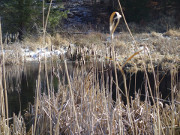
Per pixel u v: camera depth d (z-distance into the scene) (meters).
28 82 7.92
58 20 15.84
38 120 3.90
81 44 10.83
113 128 3.33
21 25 15.70
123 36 16.25
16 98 6.10
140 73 9.33
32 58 12.56
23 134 3.78
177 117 3.76
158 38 15.36
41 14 15.96
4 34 16.20
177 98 4.37
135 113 4.02
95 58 3.73
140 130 3.57
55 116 3.88
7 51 12.25
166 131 3.33
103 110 3.55
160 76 8.62
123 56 12.06
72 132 3.36
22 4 15.38
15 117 3.66
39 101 4.12
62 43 11.48
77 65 4.59
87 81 4.30
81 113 3.45
